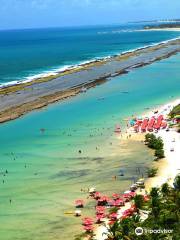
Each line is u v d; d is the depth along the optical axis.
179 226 41.22
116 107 95.38
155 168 59.44
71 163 63.41
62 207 49.88
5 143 73.38
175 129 75.81
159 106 94.44
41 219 47.38
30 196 53.12
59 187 55.38
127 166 61.12
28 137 76.12
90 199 51.53
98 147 69.56
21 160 65.38
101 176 58.25
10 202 51.75
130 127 79.19
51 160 64.94
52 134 77.31
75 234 43.75
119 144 70.50
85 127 80.75
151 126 76.62
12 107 97.44
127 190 53.31
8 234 44.53
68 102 101.69
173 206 44.28
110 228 41.88
